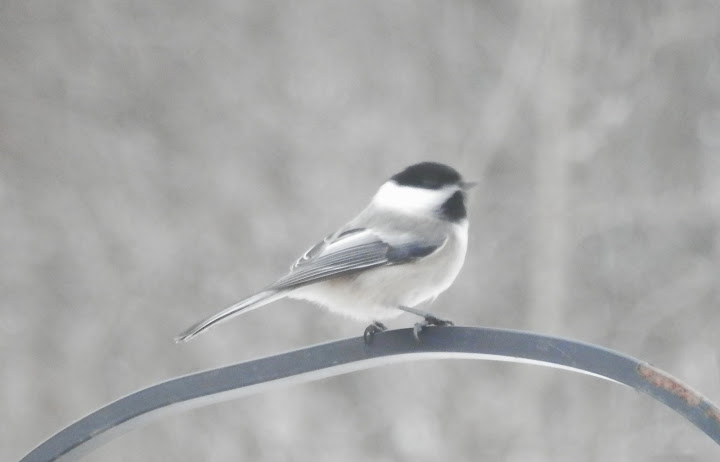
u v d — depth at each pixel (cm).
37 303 1456
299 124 1559
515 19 1568
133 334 1422
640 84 1473
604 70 1480
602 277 1391
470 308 1401
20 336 1426
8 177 1571
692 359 1353
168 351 1408
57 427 1366
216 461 1297
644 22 1491
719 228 1409
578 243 1400
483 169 1473
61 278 1473
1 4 1659
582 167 1429
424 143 1528
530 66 1487
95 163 1573
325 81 1592
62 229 1517
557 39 1466
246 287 1447
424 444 1314
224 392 415
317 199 1498
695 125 1464
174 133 1590
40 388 1392
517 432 1297
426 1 1598
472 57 1571
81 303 1453
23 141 1595
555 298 1370
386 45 1598
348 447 1319
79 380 1391
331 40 1617
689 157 1454
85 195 1548
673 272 1395
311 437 1320
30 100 1619
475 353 422
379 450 1321
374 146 1531
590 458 1272
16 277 1473
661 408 1280
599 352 392
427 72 1576
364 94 1579
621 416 1284
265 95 1600
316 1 1634
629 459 1263
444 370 1349
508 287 1417
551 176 1410
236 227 1493
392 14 1606
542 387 1308
